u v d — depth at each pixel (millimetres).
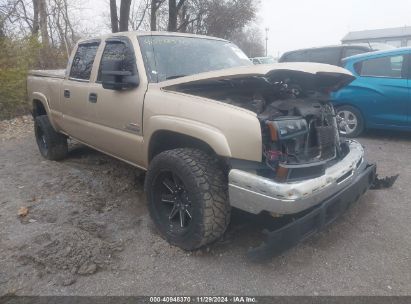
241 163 2893
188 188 3057
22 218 3859
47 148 5801
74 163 5715
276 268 3037
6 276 2957
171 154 3186
